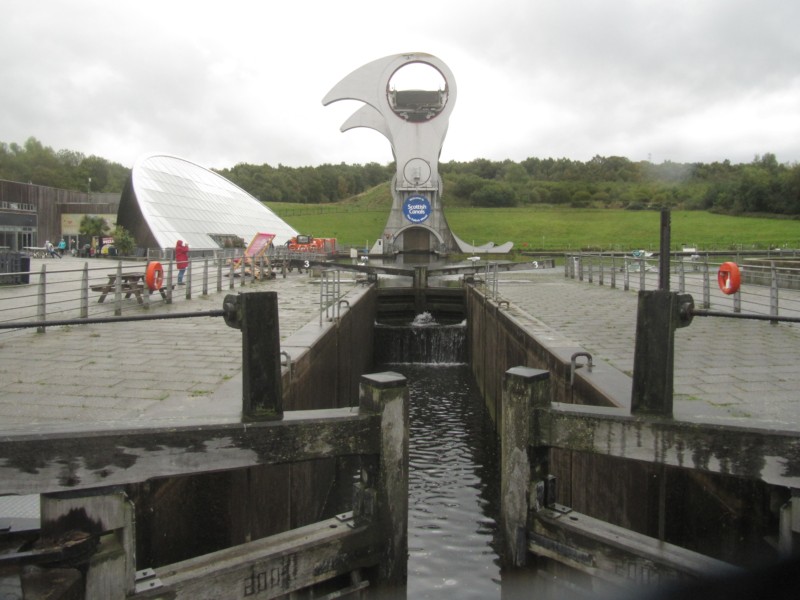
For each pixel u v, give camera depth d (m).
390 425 5.96
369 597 6.01
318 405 12.04
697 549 5.91
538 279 32.41
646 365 5.66
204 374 9.02
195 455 5.19
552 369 10.52
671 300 5.51
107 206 62.97
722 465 5.28
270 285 26.91
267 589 5.32
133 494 5.12
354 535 5.83
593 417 5.87
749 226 64.88
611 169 112.75
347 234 84.69
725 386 8.37
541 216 91.19
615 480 7.21
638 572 5.51
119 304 15.45
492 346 17.70
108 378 8.73
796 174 66.00
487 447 13.71
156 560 5.39
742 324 14.20
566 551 5.97
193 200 59.62
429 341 25.83
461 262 46.91
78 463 4.81
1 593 4.26
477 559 8.66
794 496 4.96
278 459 5.49
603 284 26.95
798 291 21.45
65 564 4.63
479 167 137.88
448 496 10.91
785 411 7.16
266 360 5.46
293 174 151.38
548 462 6.42
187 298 19.44
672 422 5.50
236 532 6.38
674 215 72.75
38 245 59.53
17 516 4.83
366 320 23.34
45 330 13.02
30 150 118.62
